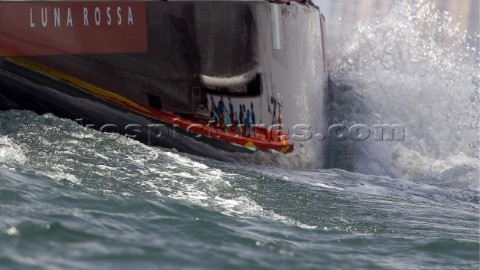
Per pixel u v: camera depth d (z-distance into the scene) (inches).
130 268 901.8
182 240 1035.3
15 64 1604.3
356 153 2121.1
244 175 1528.1
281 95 1831.9
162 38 1667.1
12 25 1598.2
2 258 871.7
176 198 1285.7
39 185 1190.3
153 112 1678.2
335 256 1069.8
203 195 1342.3
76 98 1636.3
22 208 1069.8
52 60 1617.9
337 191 1565.0
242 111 1755.7
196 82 1697.8
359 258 1079.6
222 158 1737.2
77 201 1141.7
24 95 1630.2
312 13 2014.0
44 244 937.5
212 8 1700.3
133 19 1651.1
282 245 1078.4
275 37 1795.0
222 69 1717.5
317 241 1145.4
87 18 1631.4
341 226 1279.5
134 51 1653.5
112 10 1641.2
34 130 1544.0
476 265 1094.4
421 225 1353.3
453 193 1761.8
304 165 1918.1
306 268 997.8
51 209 1083.9
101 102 1647.4
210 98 1712.6
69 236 976.3
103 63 1641.2
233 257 994.1
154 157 1528.1
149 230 1062.4
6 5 1595.7
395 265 1065.5
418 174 2085.4
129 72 1656.0
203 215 1176.8
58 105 1640.0
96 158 1455.5
